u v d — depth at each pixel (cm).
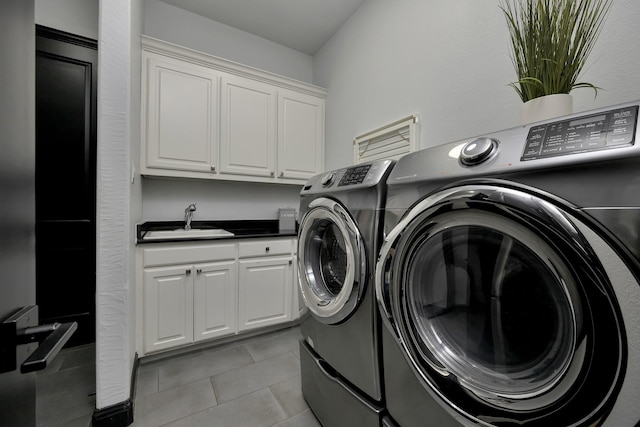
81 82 190
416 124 177
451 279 75
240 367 168
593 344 45
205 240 188
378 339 90
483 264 67
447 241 73
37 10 183
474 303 70
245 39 259
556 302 53
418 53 178
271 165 243
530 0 91
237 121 227
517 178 56
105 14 111
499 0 134
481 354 67
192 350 189
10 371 39
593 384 45
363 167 106
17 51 43
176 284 178
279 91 247
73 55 187
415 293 77
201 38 239
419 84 177
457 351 72
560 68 83
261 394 142
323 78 278
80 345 190
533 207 50
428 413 73
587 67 107
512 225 55
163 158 197
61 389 143
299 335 214
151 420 123
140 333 166
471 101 148
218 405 134
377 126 211
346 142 245
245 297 203
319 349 120
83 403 132
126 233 115
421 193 76
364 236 95
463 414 62
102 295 112
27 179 47
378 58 210
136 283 164
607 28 102
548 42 84
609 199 45
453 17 157
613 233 44
